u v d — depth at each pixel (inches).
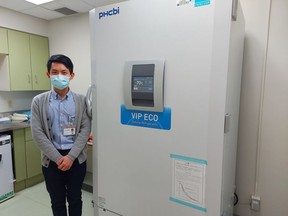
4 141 104.9
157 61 43.8
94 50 54.1
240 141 72.1
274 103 66.6
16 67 124.6
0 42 116.3
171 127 44.6
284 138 66.3
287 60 63.9
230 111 45.5
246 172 72.4
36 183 126.8
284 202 68.4
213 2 38.0
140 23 45.9
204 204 42.9
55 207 68.4
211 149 40.9
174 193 46.1
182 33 41.3
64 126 65.2
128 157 51.6
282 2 63.2
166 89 44.0
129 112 49.9
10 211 97.8
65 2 108.4
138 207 51.6
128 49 48.1
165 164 46.4
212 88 39.6
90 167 116.8
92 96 56.4
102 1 106.0
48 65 63.7
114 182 54.7
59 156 62.5
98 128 56.0
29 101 146.7
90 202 106.4
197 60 40.4
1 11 116.9
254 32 67.0
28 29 131.0
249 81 68.9
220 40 38.0
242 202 74.1
